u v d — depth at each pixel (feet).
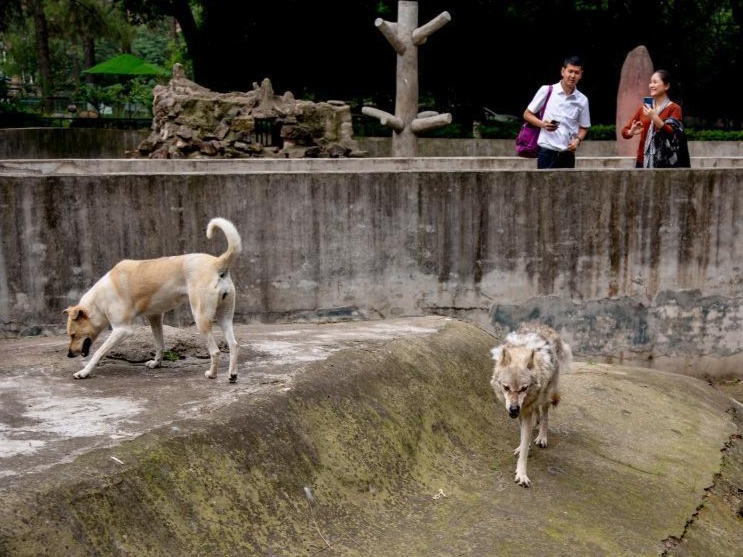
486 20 91.50
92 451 14.43
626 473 21.39
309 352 22.26
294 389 18.72
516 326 29.71
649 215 29.73
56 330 27.30
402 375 22.13
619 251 29.76
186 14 94.53
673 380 28.89
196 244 27.81
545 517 18.29
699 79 102.58
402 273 29.07
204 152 51.11
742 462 24.30
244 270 28.25
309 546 15.42
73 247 27.12
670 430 24.89
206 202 27.71
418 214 28.81
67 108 100.01
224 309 19.75
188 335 23.39
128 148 68.49
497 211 29.09
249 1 89.86
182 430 15.76
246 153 51.31
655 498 20.34
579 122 32.07
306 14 90.68
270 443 16.81
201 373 20.48
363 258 28.78
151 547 13.41
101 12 110.63
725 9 105.29
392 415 20.33
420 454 20.07
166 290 19.94
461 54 94.27
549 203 29.22
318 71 97.09
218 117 51.98
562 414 24.80
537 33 94.32
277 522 15.51
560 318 29.86
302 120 52.75
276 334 25.38
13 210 26.58
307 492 16.56
